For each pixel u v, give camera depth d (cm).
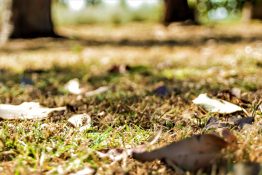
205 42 302
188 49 262
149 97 111
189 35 370
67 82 151
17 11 356
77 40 347
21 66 202
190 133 78
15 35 357
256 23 492
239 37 328
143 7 632
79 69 186
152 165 67
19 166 66
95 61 213
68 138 78
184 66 183
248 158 65
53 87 140
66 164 68
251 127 79
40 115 91
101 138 78
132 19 611
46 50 278
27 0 357
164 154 65
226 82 135
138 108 99
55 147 74
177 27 448
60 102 110
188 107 98
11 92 129
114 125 87
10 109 92
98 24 586
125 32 434
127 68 173
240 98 100
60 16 630
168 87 128
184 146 64
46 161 69
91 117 92
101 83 145
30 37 359
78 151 73
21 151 72
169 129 84
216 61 192
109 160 70
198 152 64
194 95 112
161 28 449
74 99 114
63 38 361
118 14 617
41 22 362
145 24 527
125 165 67
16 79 161
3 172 66
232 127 81
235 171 59
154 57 225
